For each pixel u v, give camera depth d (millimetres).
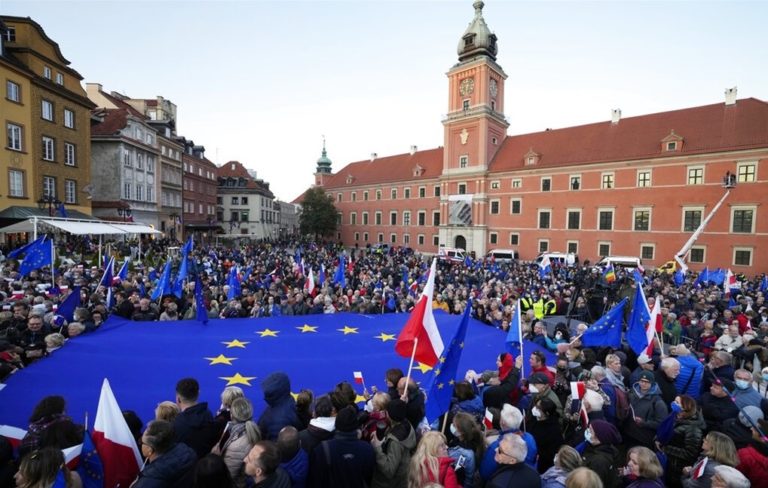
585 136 52125
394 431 4613
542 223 52812
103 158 43094
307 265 27328
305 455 4141
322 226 77750
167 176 54969
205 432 4562
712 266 40344
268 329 10617
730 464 4375
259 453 3549
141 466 4387
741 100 42125
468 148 60156
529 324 12039
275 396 4938
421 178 69000
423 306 6391
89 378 7293
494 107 60844
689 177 41781
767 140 37500
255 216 82062
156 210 50812
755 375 7742
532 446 4688
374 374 8539
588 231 48688
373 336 10539
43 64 32875
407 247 69000
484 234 58031
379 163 82812
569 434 5809
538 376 6164
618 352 8414
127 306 11055
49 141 33188
